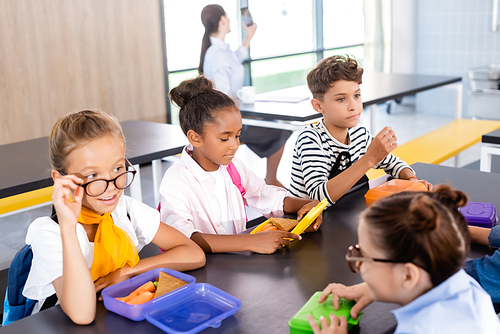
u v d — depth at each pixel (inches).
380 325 37.2
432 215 29.2
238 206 65.3
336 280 45.1
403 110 276.1
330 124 73.8
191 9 207.2
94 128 43.6
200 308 40.6
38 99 168.9
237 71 183.0
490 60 241.3
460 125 169.0
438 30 254.8
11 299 49.0
